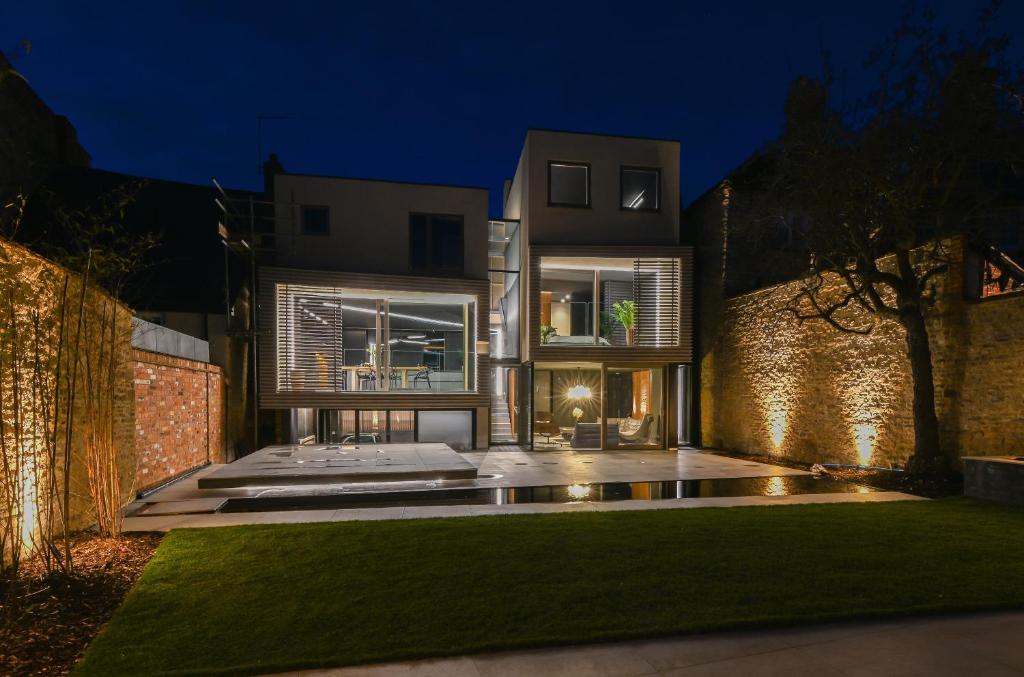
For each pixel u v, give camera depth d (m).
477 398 14.09
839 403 10.92
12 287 4.54
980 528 5.79
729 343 14.20
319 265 13.49
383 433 14.17
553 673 3.01
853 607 3.76
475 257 14.41
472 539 5.45
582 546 5.20
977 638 3.38
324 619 3.64
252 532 5.75
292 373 12.95
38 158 11.76
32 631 3.51
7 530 4.04
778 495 7.97
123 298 10.30
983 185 9.84
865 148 8.62
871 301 10.14
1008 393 8.03
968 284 8.75
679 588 4.12
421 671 3.04
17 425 4.32
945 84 8.17
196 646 3.30
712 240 14.86
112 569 4.64
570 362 14.12
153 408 8.48
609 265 14.87
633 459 12.28
